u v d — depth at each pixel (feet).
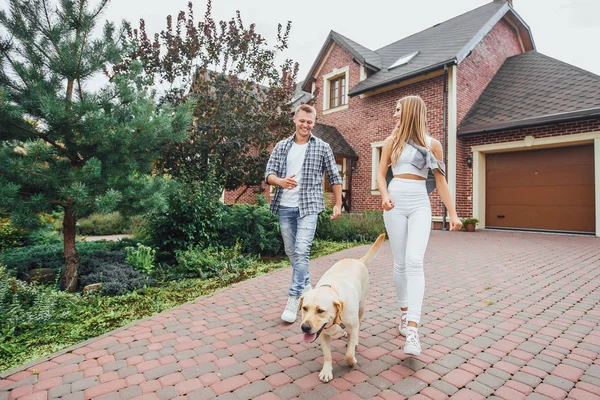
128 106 14.99
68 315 11.55
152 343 9.46
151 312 12.22
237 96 27.76
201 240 20.43
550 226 33.19
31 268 16.39
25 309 11.25
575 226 31.73
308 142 11.78
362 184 45.37
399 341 9.50
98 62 13.79
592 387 7.15
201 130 26.08
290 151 11.82
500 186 36.58
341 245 26.40
